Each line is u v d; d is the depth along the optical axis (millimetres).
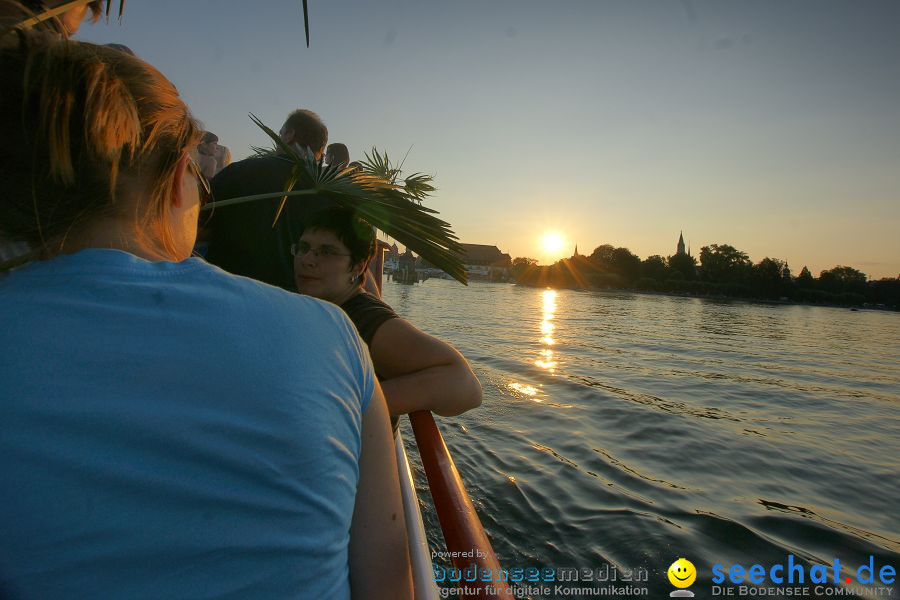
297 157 1919
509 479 5547
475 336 20797
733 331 36125
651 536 4461
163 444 591
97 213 675
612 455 6586
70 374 581
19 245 786
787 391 13203
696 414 9414
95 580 568
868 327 55500
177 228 801
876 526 5109
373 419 851
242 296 699
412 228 2039
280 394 658
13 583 564
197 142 783
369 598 827
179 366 615
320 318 768
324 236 2047
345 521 743
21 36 652
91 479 565
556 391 10391
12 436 556
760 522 4941
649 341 24375
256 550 630
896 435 9156
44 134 612
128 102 654
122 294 632
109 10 1157
